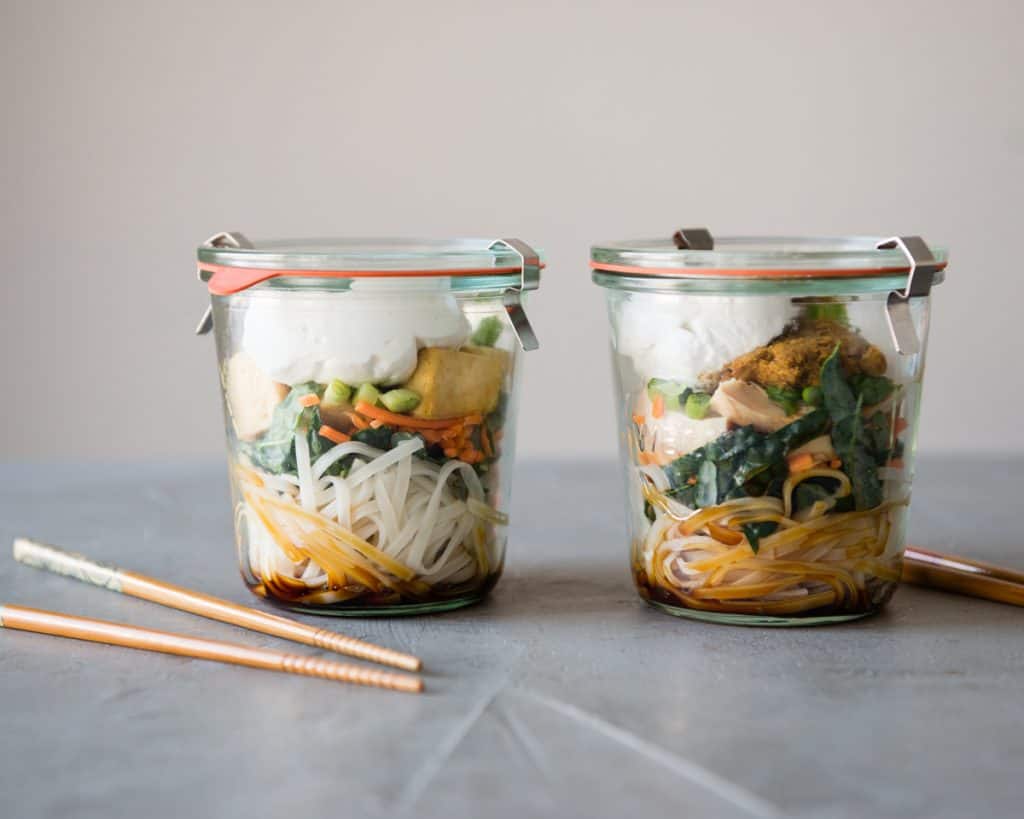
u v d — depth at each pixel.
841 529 0.63
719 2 1.10
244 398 0.64
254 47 1.13
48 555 0.72
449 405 0.64
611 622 0.65
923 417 1.18
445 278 0.62
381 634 0.64
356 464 0.63
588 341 1.16
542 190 1.14
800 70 1.11
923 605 0.67
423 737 0.54
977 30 1.10
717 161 1.12
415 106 1.13
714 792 0.51
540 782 0.51
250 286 0.63
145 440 1.22
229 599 0.68
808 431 0.61
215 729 0.55
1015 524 0.79
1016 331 1.16
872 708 0.56
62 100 1.15
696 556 0.63
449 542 0.65
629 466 0.65
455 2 1.12
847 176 1.12
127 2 1.14
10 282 1.18
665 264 0.61
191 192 1.16
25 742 0.55
